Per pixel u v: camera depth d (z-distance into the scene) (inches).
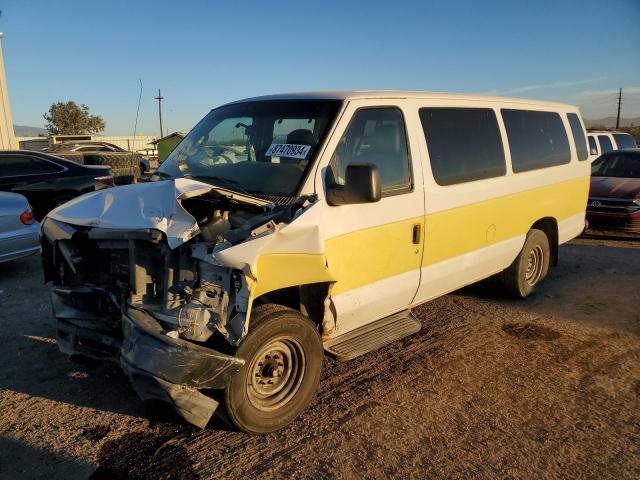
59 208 152.6
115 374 170.6
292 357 142.7
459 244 196.1
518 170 228.5
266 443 136.7
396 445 137.5
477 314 236.8
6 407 149.9
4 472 122.4
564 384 173.3
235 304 124.7
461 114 200.8
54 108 2476.6
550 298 261.4
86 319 144.3
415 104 181.5
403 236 170.1
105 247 137.1
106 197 145.8
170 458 129.3
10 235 270.7
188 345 119.0
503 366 185.3
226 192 133.7
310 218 137.3
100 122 2571.4
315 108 161.6
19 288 258.7
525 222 236.4
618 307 249.6
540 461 132.4
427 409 155.6
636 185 412.8
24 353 183.8
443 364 185.6
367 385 169.0
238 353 127.0
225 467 126.6
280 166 152.3
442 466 129.6
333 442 137.9
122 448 132.7
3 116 932.6
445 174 187.5
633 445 140.0
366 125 162.4
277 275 131.5
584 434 144.8
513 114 230.8
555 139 259.6
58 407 150.6
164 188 137.8
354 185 138.5
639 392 168.9
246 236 126.1
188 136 192.5
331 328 153.8
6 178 380.5
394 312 180.5
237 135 172.7
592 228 416.2
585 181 282.7
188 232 122.8
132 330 123.5
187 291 126.4
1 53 912.9
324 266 140.9
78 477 121.6
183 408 120.5
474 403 159.8
